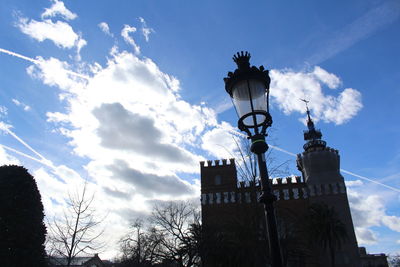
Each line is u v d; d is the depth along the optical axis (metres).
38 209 32.28
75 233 21.34
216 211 53.41
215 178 60.38
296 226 43.12
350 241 51.47
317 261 47.44
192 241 38.19
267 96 7.10
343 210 54.44
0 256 27.94
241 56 7.40
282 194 57.06
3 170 31.94
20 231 29.61
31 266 28.88
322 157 59.50
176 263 43.47
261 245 20.16
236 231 27.17
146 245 44.22
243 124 6.99
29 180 32.53
